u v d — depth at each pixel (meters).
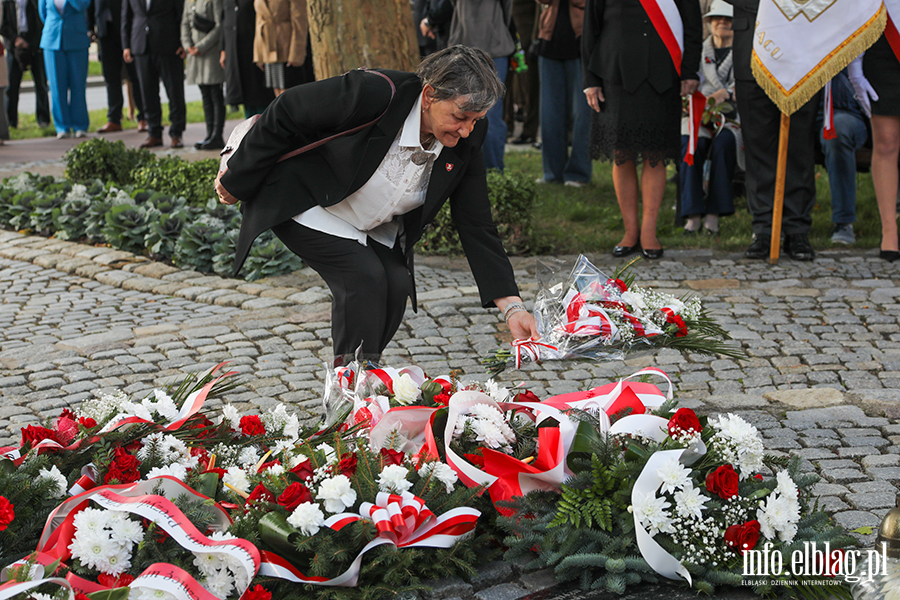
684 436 2.78
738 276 6.45
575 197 9.09
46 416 4.26
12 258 7.37
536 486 2.93
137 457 3.01
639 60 6.46
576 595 2.65
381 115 3.29
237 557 2.44
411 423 3.14
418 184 3.46
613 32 6.54
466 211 3.70
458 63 3.10
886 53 6.36
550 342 3.36
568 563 2.64
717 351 3.62
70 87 14.63
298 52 10.42
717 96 7.50
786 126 6.45
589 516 2.72
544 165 9.84
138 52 12.92
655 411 3.12
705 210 7.60
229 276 6.56
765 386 4.54
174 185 8.53
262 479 2.81
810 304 5.79
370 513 2.63
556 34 9.23
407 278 3.70
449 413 3.05
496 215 7.11
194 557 2.57
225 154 3.58
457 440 3.08
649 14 6.39
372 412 3.24
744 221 7.95
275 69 10.67
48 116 16.41
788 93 6.28
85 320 5.74
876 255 6.86
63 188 8.56
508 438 3.11
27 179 8.88
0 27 15.66
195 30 12.18
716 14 7.51
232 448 3.20
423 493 2.82
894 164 6.60
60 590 2.31
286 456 2.92
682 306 3.64
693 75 6.58
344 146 3.31
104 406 3.23
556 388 4.57
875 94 6.41
